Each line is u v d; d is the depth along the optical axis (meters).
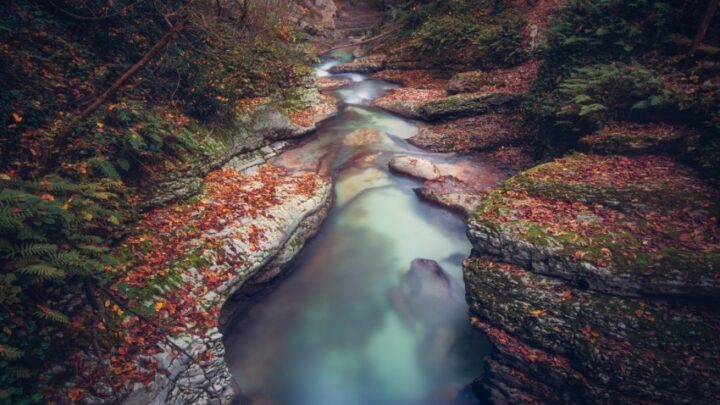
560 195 7.99
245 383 7.04
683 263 5.99
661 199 7.27
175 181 8.35
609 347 5.77
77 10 8.56
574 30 11.75
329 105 15.44
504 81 15.17
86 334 5.30
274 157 11.65
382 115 15.59
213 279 6.91
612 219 7.20
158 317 5.99
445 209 10.43
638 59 10.12
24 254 4.70
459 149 13.14
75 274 5.36
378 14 31.42
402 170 11.70
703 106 8.12
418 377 7.35
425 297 8.33
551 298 6.49
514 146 12.70
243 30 13.53
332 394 7.09
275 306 8.21
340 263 9.15
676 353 5.46
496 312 6.79
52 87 7.34
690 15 9.62
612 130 9.27
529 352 6.40
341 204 10.72
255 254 7.69
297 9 25.78
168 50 10.07
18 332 4.73
